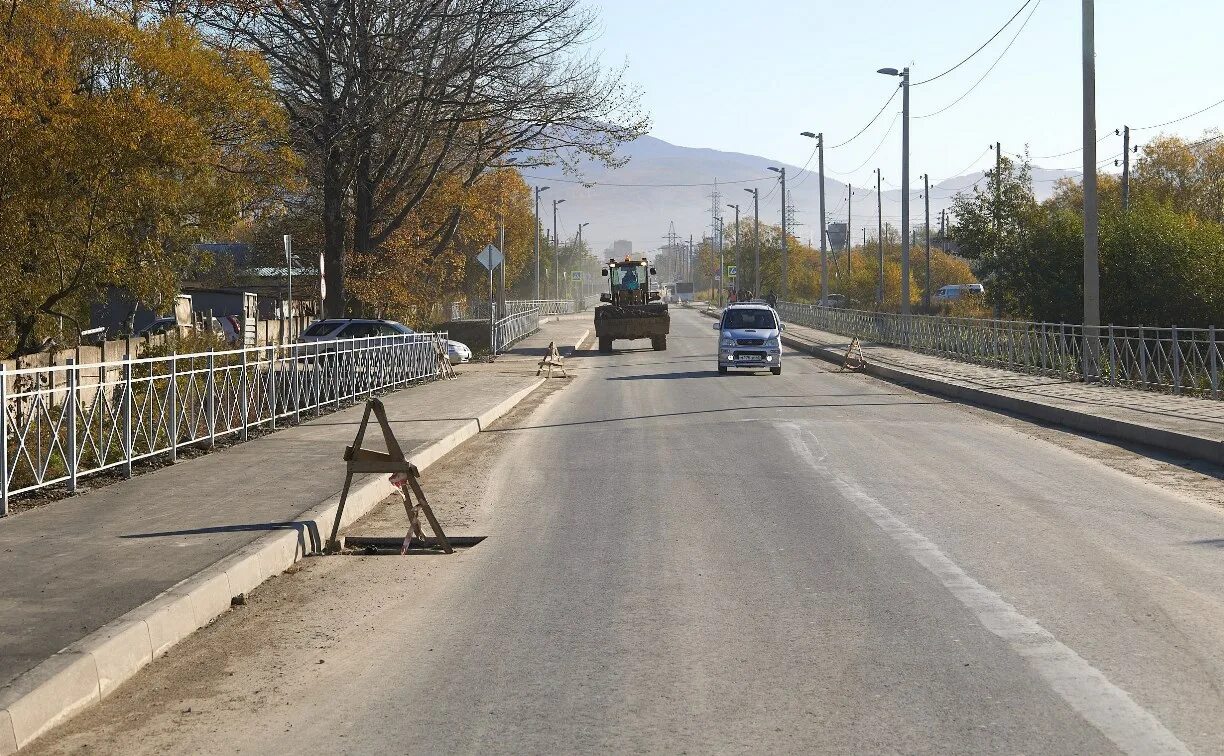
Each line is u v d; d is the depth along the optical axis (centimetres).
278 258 5097
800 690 545
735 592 750
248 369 1633
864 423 1867
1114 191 7588
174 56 2116
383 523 1048
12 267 1945
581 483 1268
